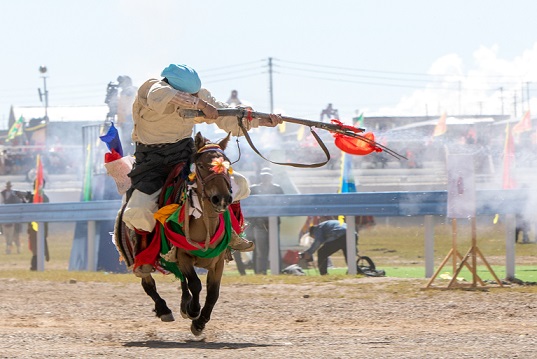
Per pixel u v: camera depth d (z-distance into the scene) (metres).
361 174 88.12
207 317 22.27
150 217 21.56
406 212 38.84
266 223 43.12
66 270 47.78
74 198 88.38
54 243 73.88
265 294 32.47
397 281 34.91
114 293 34.06
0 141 133.25
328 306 29.08
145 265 21.91
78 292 34.41
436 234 60.41
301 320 26.38
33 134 130.50
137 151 22.20
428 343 21.02
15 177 103.06
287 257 44.97
